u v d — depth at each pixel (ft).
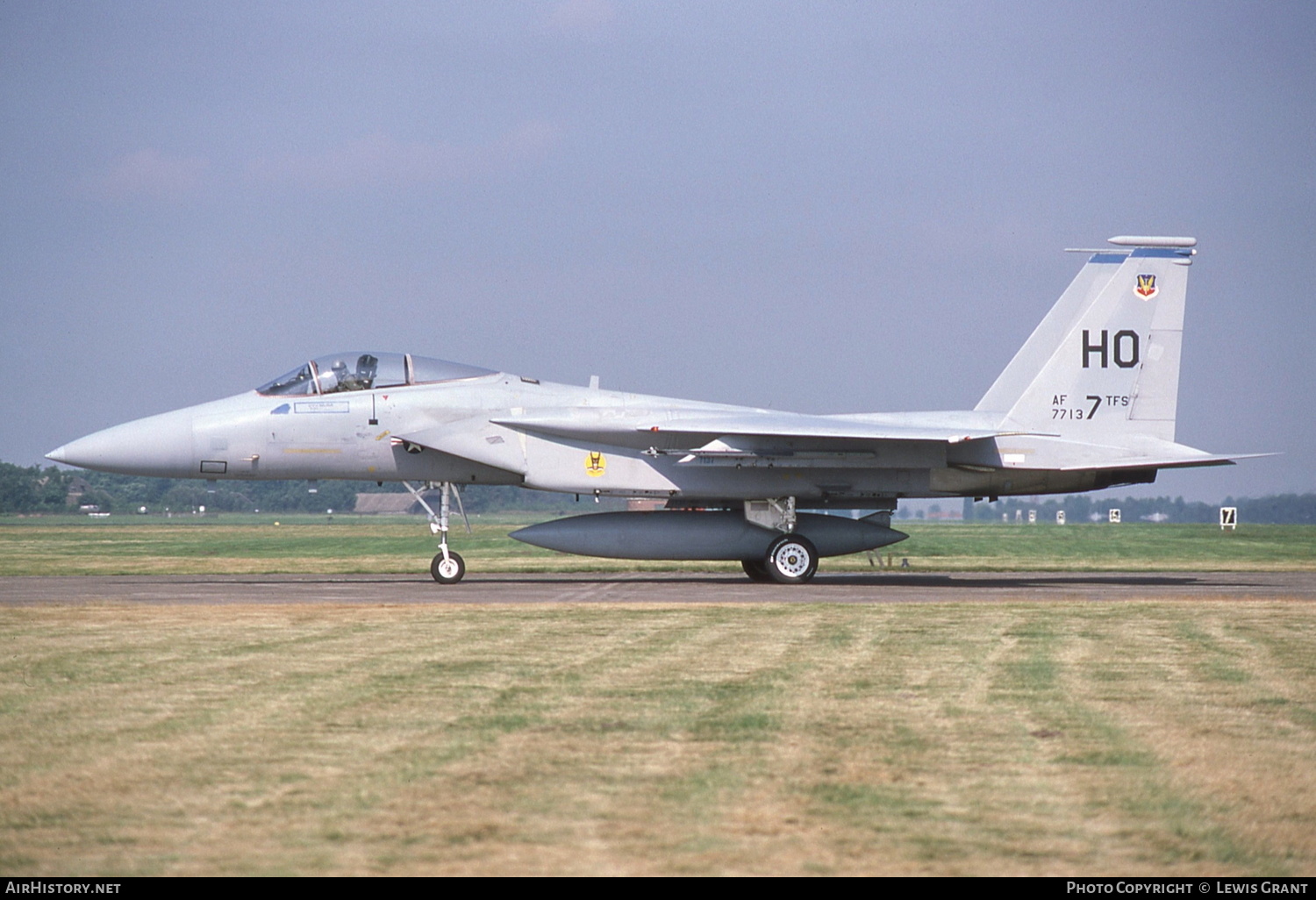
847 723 73.10
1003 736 69.67
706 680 88.58
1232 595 175.11
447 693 82.74
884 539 208.74
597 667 94.99
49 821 52.95
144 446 191.01
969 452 200.85
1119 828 52.60
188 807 54.95
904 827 52.49
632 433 196.95
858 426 196.65
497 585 195.00
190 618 131.44
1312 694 83.56
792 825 52.70
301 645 108.06
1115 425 205.87
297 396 195.93
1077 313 216.33
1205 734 70.38
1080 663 97.50
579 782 59.21
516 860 48.21
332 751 65.36
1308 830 52.60
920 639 113.70
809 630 120.67
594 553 200.54
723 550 201.87
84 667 94.22
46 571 244.63
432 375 201.05
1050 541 383.86
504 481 203.21
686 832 51.57
